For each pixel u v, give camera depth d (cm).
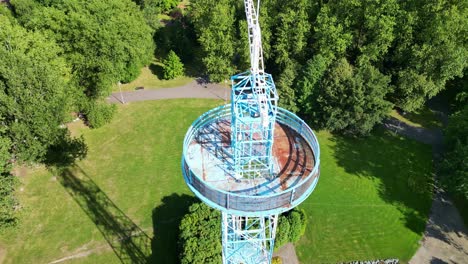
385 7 5134
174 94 6203
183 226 3806
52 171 4828
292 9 5644
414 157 5156
